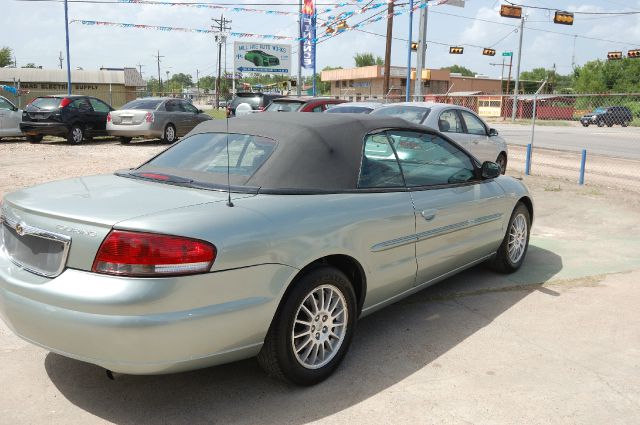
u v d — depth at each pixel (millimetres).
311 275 3090
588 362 3557
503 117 56250
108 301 2514
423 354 3646
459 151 4586
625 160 16219
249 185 3209
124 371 2621
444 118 9367
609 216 8016
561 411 2986
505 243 5121
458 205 4289
